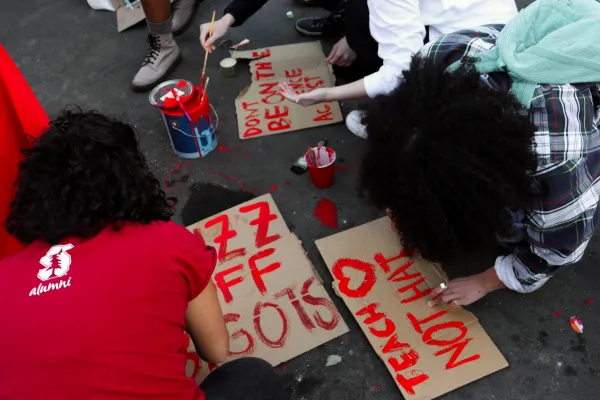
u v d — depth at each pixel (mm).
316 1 3012
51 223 973
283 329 1672
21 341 914
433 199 961
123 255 987
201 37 2260
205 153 2281
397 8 1582
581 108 1113
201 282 1104
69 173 963
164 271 1010
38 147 994
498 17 1646
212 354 1302
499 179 935
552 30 1113
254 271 1811
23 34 3086
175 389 1029
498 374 1587
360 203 2055
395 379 1548
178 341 1056
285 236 1896
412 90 991
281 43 2818
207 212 2082
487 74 1147
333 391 1582
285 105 2420
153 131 2439
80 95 2674
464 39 1247
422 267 1779
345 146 2273
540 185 1154
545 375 1586
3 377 915
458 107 930
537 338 1664
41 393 900
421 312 1675
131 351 950
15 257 1014
